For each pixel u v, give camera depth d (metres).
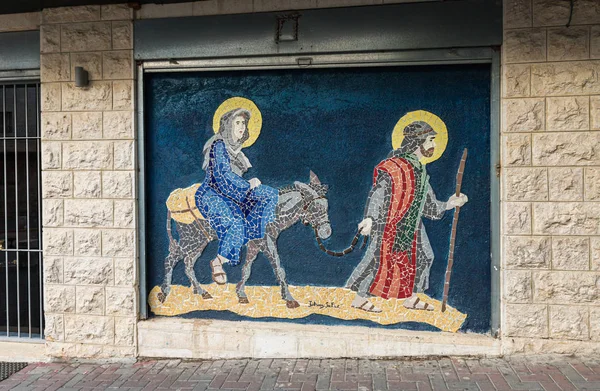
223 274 5.11
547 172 4.50
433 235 4.82
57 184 5.20
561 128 4.48
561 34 4.46
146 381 4.56
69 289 5.20
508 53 4.52
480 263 4.76
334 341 4.83
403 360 4.72
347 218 4.93
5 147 5.48
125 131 5.07
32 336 5.50
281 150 5.02
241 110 5.07
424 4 4.63
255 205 5.05
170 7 5.00
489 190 4.74
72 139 5.16
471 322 4.77
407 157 4.84
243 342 4.95
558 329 4.52
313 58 4.82
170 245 5.18
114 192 5.10
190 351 5.03
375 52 4.74
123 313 5.10
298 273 5.00
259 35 4.87
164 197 5.20
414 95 4.82
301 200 4.99
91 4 5.09
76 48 5.12
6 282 5.55
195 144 5.15
